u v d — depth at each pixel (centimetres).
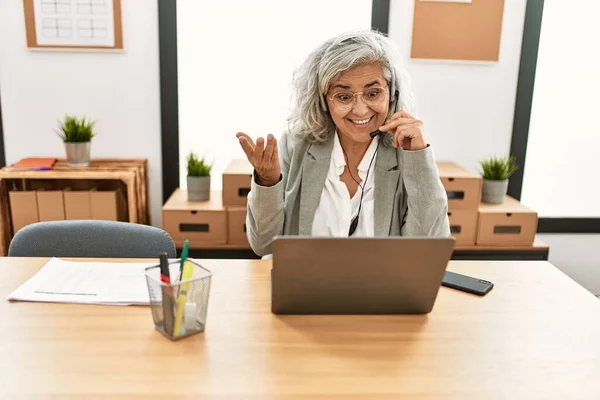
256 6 291
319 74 167
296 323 117
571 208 327
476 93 303
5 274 137
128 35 286
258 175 157
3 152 295
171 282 110
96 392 92
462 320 120
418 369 101
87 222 164
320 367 101
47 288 128
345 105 166
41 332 110
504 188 287
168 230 271
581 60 305
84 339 108
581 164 320
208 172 282
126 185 294
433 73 299
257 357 103
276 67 299
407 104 178
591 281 332
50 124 294
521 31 296
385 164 176
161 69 289
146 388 93
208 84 299
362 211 177
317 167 179
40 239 161
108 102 294
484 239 276
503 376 100
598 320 122
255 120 306
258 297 129
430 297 119
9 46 282
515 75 302
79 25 281
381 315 121
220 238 272
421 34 292
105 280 133
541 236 325
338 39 165
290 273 112
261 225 162
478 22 291
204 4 289
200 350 105
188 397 91
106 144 299
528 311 125
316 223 178
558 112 312
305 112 177
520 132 309
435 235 168
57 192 266
